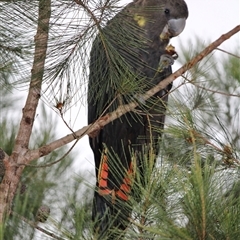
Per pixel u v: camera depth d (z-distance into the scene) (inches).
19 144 169.5
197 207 118.9
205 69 194.7
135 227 129.8
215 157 166.6
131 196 135.5
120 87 167.8
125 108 176.6
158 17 258.5
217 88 198.7
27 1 146.8
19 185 164.9
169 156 168.7
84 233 122.6
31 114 171.8
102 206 168.9
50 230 119.3
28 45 153.8
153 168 138.5
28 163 171.2
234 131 187.5
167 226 120.0
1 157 167.3
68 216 131.4
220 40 173.5
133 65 223.6
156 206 125.0
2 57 157.5
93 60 167.3
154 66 249.6
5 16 148.6
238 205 125.0
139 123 249.9
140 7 177.6
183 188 125.6
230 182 152.9
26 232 112.1
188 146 169.8
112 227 137.1
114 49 161.3
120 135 255.1
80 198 177.6
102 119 175.3
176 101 173.8
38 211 140.0
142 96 177.6
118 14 158.1
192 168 126.5
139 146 256.5
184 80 178.7
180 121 168.6
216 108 193.2
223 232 121.7
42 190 178.5
